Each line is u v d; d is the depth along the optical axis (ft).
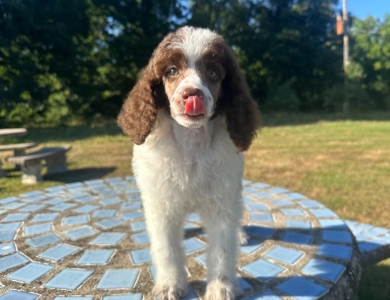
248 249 1.71
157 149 1.29
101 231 1.93
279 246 1.74
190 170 1.28
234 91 1.27
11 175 4.33
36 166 3.94
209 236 1.38
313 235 1.86
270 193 2.51
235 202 1.34
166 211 1.34
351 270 1.57
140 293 1.38
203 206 1.34
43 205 2.35
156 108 1.28
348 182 3.67
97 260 1.62
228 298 1.30
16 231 1.95
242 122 1.27
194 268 1.56
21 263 1.60
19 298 1.35
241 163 1.36
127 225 2.01
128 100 1.34
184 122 1.09
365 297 1.93
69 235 1.89
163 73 1.23
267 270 1.53
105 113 11.73
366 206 2.98
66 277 1.49
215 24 13.21
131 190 2.66
